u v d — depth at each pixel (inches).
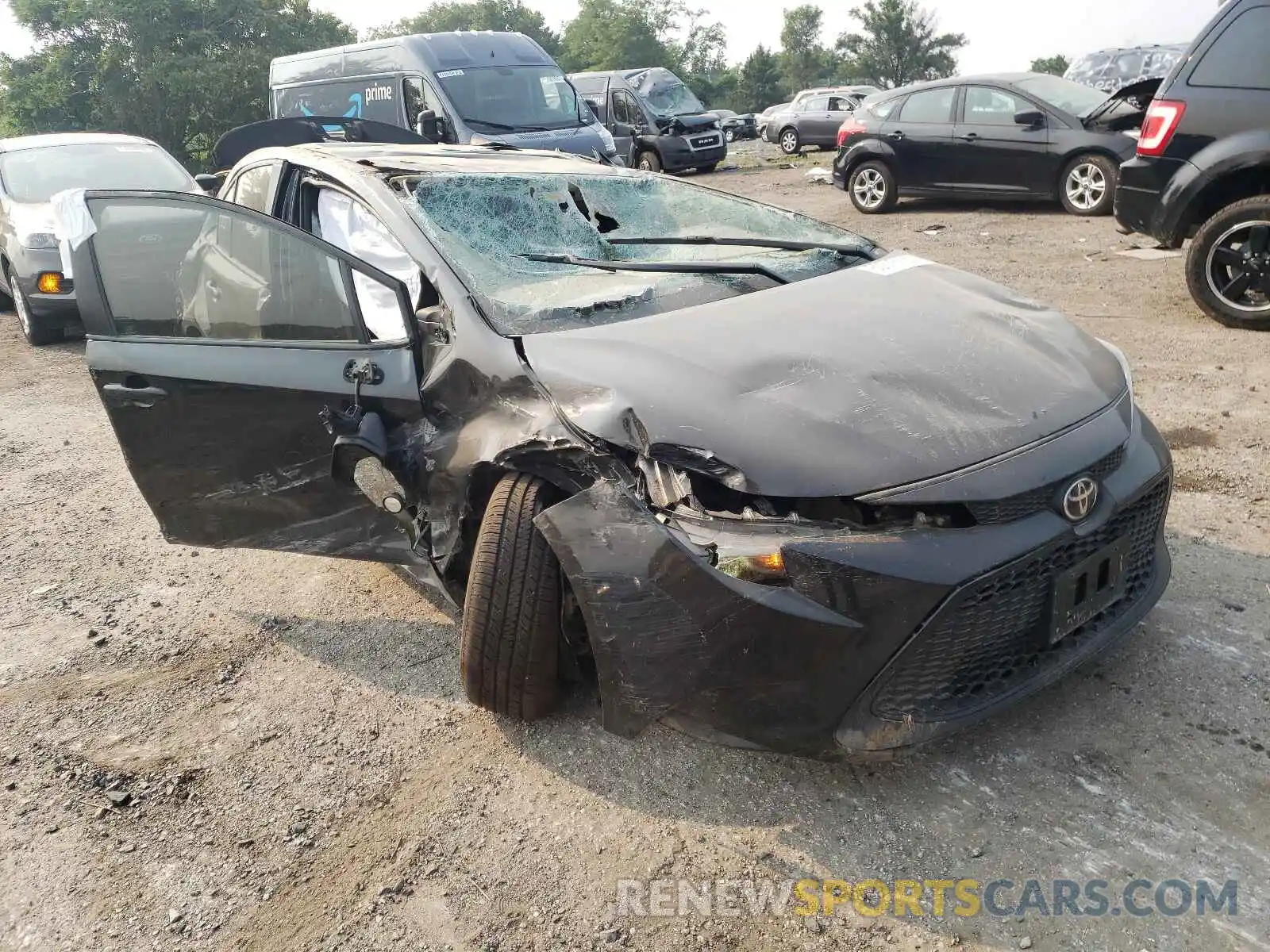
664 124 756.0
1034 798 96.4
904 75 3324.3
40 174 344.8
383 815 102.2
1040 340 113.9
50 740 119.6
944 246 370.3
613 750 108.6
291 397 121.0
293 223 148.0
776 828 95.7
